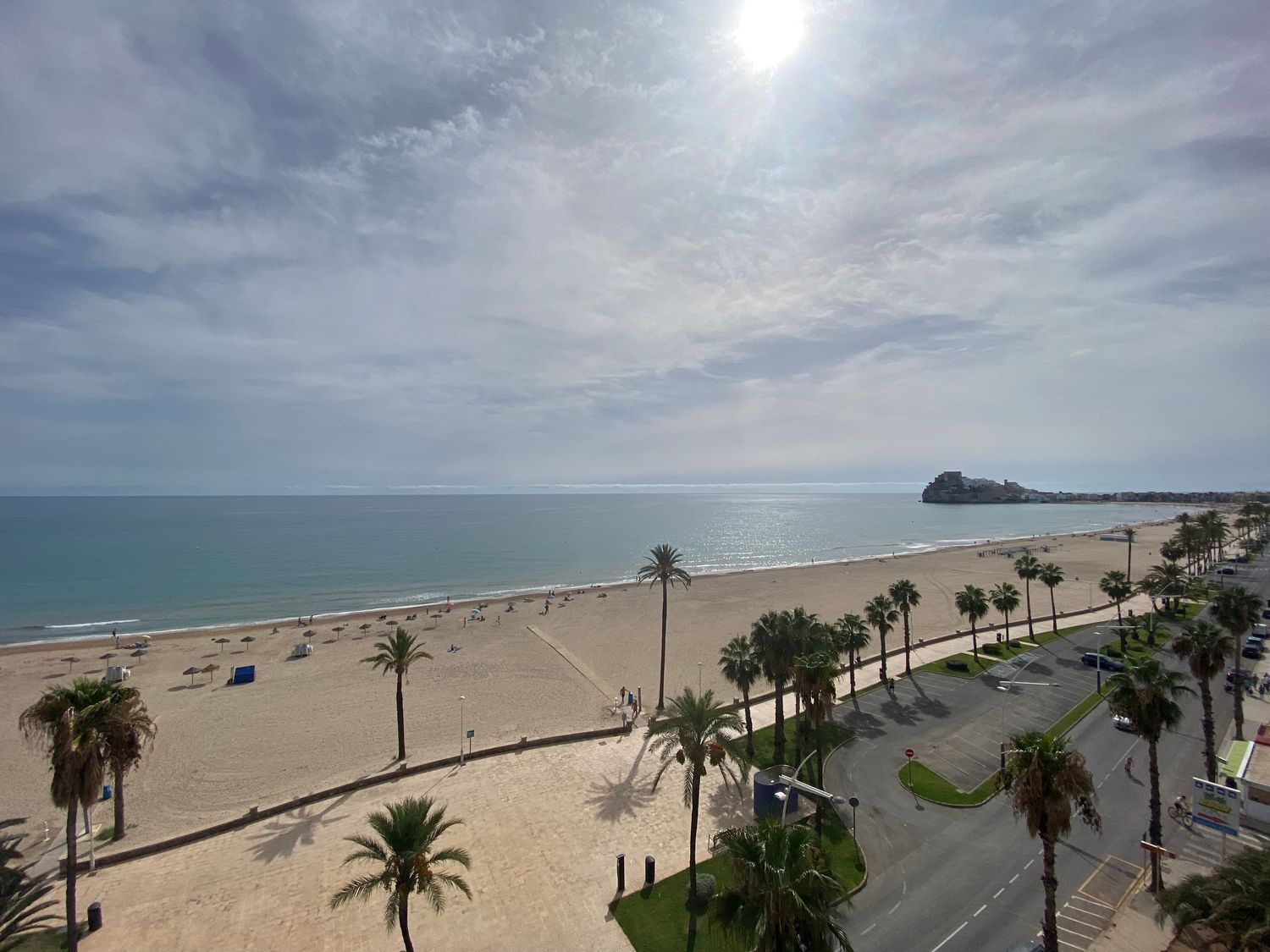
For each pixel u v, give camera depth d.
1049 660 73.31
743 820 39.09
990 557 178.38
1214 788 38.41
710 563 173.50
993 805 41.09
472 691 65.31
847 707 58.78
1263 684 60.19
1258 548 158.25
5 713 58.94
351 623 95.88
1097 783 44.22
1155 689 33.31
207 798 43.09
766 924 19.78
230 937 29.17
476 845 36.41
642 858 35.34
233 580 134.25
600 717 57.88
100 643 84.00
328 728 55.31
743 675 48.66
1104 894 32.34
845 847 36.16
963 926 30.09
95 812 41.34
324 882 33.19
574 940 29.09
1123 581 88.12
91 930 29.33
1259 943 20.81
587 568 158.25
